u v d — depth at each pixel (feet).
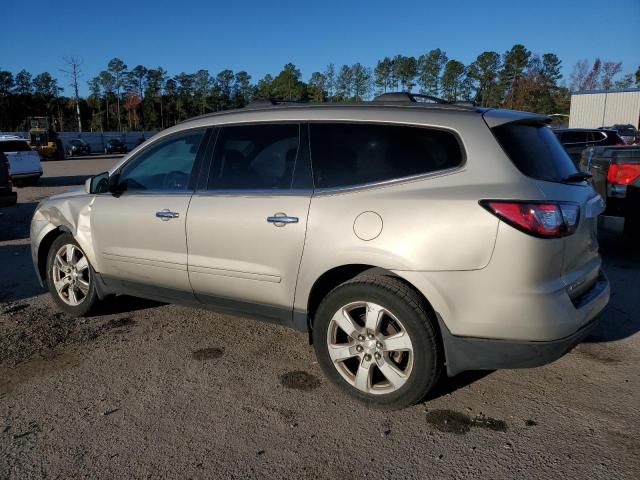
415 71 256.52
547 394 11.55
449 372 10.29
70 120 340.59
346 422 10.53
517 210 9.46
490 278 9.59
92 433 10.20
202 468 9.18
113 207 14.66
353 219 10.69
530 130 11.25
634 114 130.31
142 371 12.76
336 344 11.31
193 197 13.16
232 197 12.50
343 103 12.12
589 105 135.95
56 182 67.46
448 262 9.80
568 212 9.98
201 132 13.66
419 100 12.36
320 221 11.09
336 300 11.02
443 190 10.07
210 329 15.38
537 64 245.86
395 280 10.50
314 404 11.21
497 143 10.15
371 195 10.70
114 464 9.28
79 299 16.37
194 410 11.01
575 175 11.31
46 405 11.22
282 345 14.25
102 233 14.89
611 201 22.22
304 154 11.83
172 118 354.54
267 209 11.84
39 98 337.52
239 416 10.78
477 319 9.76
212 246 12.70
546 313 9.59
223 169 13.00
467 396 11.48
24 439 10.01
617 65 221.66
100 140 185.57
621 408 10.94
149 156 14.52
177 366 13.02
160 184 14.14
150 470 9.12
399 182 10.60
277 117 12.50
